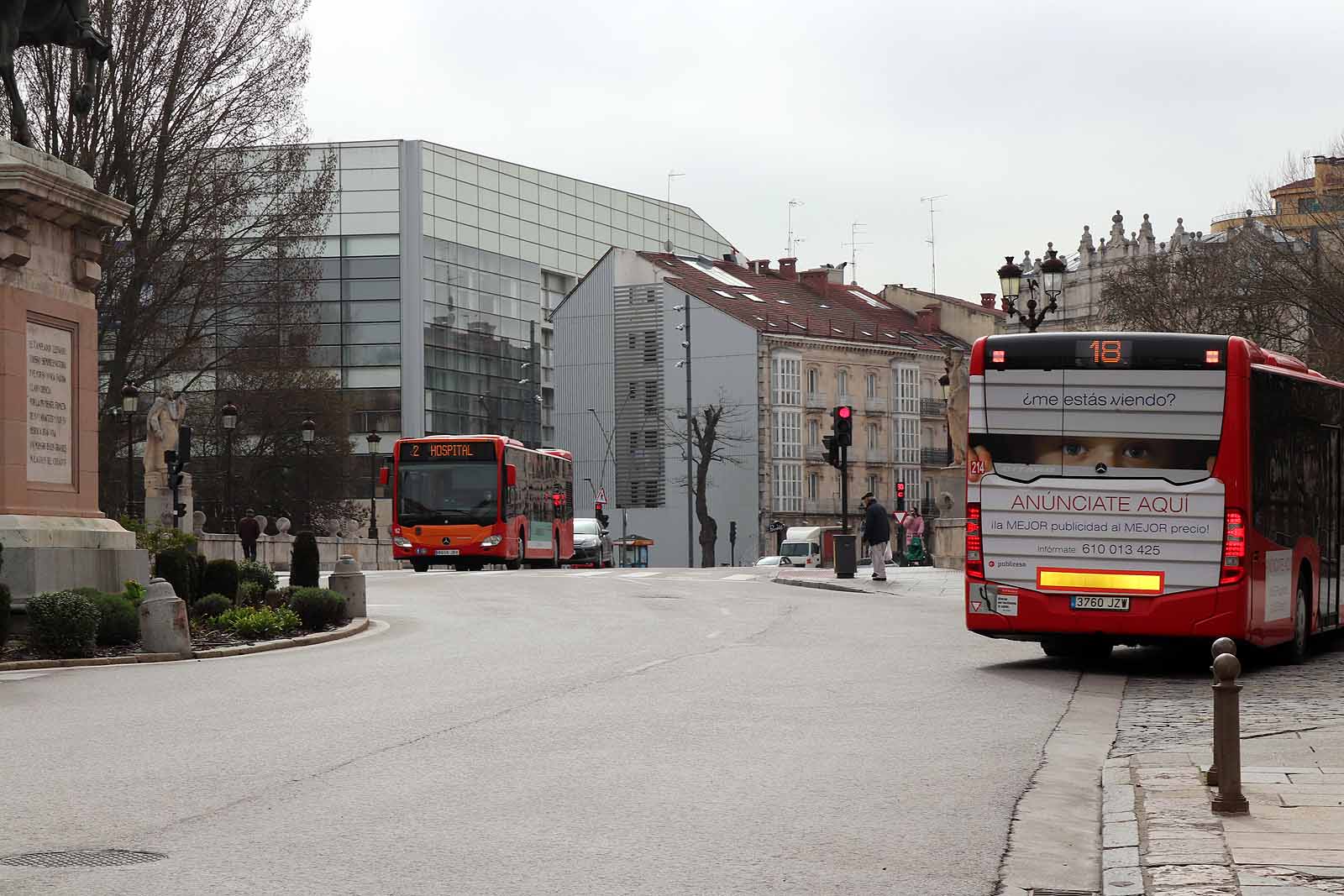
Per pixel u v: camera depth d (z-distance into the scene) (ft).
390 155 344.49
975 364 58.34
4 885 24.02
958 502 163.63
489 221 365.40
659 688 51.42
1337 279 176.04
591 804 30.94
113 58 156.25
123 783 33.27
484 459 164.96
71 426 74.74
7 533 68.59
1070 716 45.16
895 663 60.54
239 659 63.10
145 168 159.84
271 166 173.68
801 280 375.45
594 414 350.64
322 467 285.02
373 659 61.82
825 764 36.06
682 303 336.70
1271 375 59.36
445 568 194.39
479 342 361.51
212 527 256.11
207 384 283.38
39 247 72.79
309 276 177.78
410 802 31.09
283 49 169.68
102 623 65.10
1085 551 57.21
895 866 25.90
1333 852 25.79
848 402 346.13
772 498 329.11
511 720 43.09
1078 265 304.71
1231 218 269.23
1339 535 68.69
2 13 74.38
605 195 403.13
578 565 268.00
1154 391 56.75
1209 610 56.08
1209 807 29.78
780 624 81.87
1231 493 56.13
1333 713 44.83
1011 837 28.22
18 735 40.70
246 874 24.88
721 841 27.63
